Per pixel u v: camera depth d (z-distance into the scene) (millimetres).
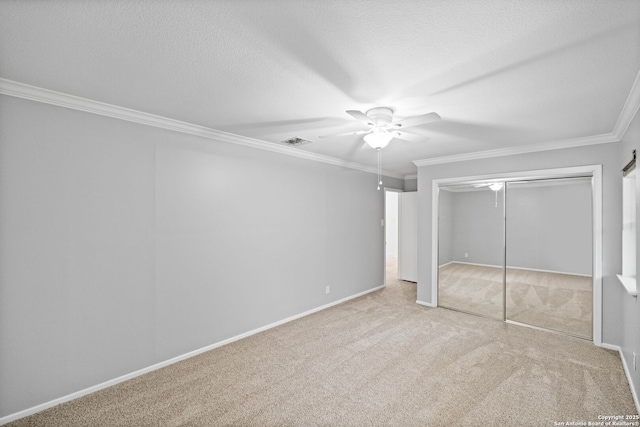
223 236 3227
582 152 3309
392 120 2576
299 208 4078
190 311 2955
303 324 3820
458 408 2150
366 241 5336
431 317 4066
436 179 4508
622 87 1986
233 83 1979
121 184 2508
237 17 1303
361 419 2043
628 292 2289
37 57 1659
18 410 2051
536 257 3736
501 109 2402
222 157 3219
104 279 2418
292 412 2119
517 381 2486
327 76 1866
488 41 1481
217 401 2244
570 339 3334
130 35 1447
